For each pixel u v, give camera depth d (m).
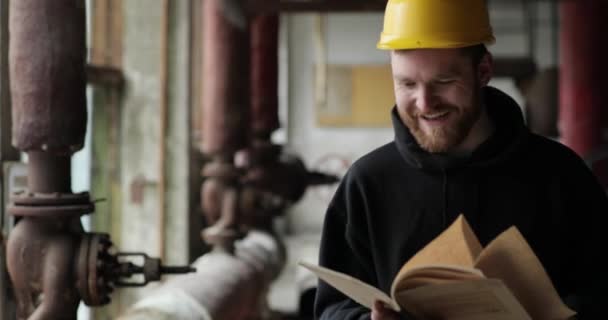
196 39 9.95
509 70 15.34
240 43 7.67
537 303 2.27
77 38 3.41
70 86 3.40
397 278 2.18
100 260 3.46
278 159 9.91
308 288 10.51
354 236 2.67
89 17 7.71
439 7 2.41
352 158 17.89
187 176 8.27
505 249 2.24
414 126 2.45
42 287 3.42
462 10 2.41
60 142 3.39
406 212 2.60
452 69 2.36
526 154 2.57
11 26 3.38
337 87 17.83
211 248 9.72
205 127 7.74
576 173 2.57
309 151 17.92
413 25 2.40
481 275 2.10
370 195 2.63
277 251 9.33
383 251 2.63
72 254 3.42
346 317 2.59
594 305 2.47
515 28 17.31
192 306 5.77
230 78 7.65
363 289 2.24
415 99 2.41
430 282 2.19
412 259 2.29
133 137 8.13
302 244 15.77
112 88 8.04
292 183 9.88
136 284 3.66
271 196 9.00
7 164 4.89
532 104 14.26
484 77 2.49
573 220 2.56
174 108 8.26
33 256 3.41
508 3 17.31
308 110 17.89
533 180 2.55
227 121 7.66
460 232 2.29
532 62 15.26
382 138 17.91
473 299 2.17
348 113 17.88
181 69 8.23
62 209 3.40
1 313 4.82
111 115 8.07
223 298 6.32
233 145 7.70
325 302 2.72
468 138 2.58
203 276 6.47
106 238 3.52
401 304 2.26
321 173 10.61
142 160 8.15
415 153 2.55
